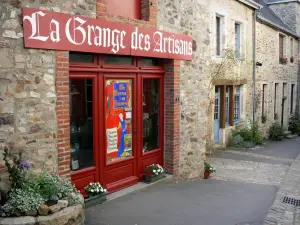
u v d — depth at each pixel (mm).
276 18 20391
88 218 4707
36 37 4160
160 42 6246
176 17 6707
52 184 4125
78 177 5125
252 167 9727
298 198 6543
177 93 6773
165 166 6898
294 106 21812
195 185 6930
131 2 5934
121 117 5902
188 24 7059
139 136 6285
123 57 5844
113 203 5344
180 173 7035
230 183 7449
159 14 6254
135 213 4996
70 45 4582
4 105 3943
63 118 4559
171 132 6762
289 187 7426
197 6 7328
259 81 15703
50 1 4324
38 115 4277
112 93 5688
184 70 6992
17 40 4008
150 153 6559
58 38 4414
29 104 4180
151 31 6012
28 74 4148
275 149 14016
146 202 5504
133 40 5645
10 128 4012
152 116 6645
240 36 13898
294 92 21625
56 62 4438
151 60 6512
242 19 13688
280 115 19141
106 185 5633
